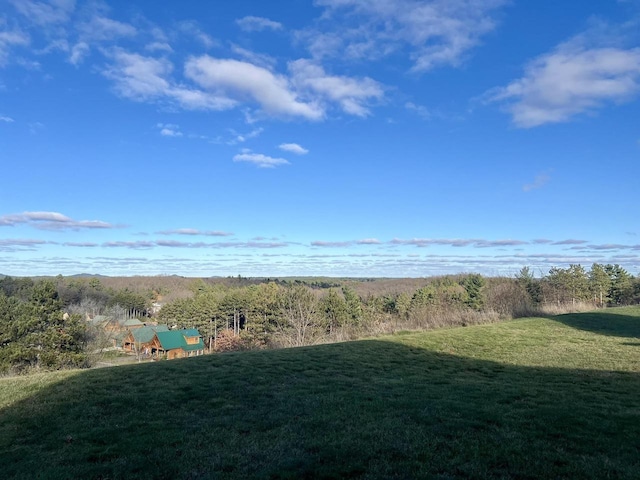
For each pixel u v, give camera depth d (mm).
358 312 45469
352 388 8289
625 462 4695
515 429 5758
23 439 5934
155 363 10688
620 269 50906
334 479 4445
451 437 5551
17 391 8352
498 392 7777
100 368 10508
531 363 10812
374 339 14359
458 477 4422
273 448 5309
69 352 29234
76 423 6453
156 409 7082
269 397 7707
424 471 4547
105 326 44375
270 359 11008
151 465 4898
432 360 11195
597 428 5727
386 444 5320
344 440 5484
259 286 54188
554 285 36375
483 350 12609
